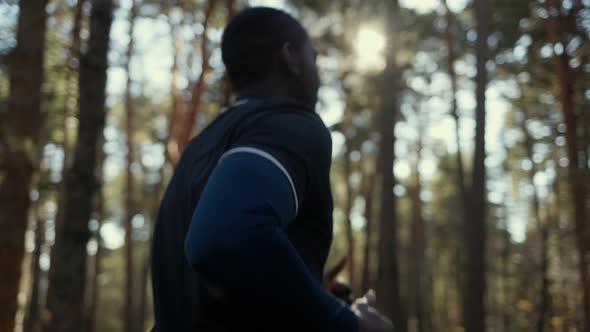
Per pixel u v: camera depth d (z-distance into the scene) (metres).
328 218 0.84
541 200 24.59
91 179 6.23
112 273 44.31
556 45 13.88
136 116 23.73
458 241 33.72
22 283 6.20
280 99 0.85
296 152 0.77
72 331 6.01
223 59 0.97
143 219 27.64
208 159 0.85
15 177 6.21
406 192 32.78
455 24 18.23
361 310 0.77
